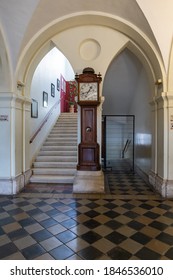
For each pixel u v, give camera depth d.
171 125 3.60
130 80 5.63
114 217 2.79
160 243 2.16
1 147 3.79
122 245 2.12
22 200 3.42
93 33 3.83
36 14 3.21
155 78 3.96
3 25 3.18
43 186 4.23
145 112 5.11
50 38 3.91
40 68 5.79
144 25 3.34
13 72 3.65
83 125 3.92
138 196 3.63
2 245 2.12
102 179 3.89
